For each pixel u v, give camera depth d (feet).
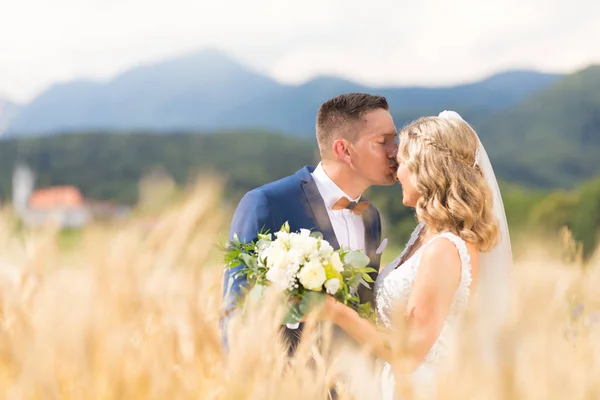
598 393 3.18
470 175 8.87
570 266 6.94
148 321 3.21
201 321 3.40
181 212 3.12
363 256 8.54
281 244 8.08
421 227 9.81
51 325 2.89
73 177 300.40
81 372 2.91
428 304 8.35
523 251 5.13
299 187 10.00
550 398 3.15
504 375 3.23
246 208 9.70
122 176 295.89
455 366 3.39
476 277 8.66
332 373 4.29
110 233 3.01
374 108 10.08
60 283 2.97
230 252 8.07
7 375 2.94
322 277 7.66
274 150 311.88
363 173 10.05
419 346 7.98
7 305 3.02
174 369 3.27
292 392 3.72
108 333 2.95
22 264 3.06
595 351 3.40
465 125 9.33
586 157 378.53
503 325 3.34
